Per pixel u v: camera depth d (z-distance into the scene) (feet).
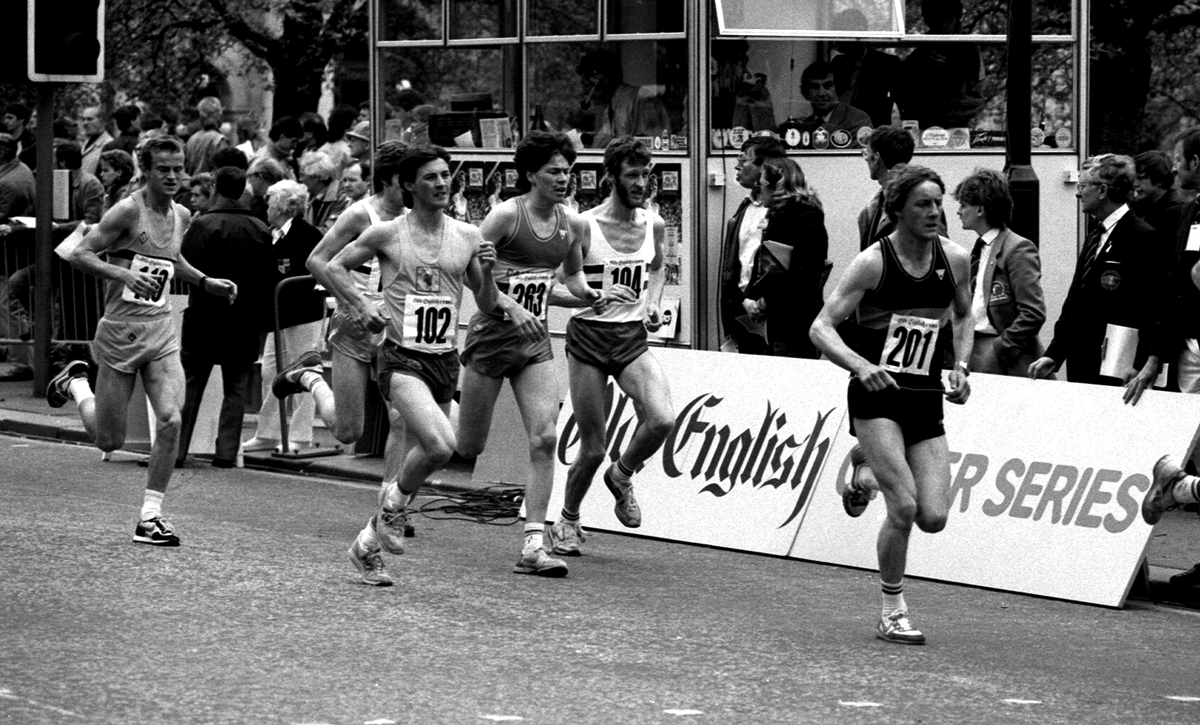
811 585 55.36
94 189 102.27
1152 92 122.31
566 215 56.39
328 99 167.94
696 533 62.64
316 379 69.31
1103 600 53.47
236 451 78.79
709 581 55.47
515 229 55.62
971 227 63.72
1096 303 61.41
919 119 76.07
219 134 108.58
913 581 57.06
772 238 68.49
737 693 40.16
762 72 73.77
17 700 37.70
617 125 76.07
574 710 38.06
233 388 78.64
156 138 58.70
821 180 74.79
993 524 56.49
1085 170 61.72
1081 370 62.23
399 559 56.95
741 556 60.75
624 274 56.90
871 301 46.03
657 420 56.90
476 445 56.85
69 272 97.86
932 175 45.27
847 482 59.62
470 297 79.00
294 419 80.74
